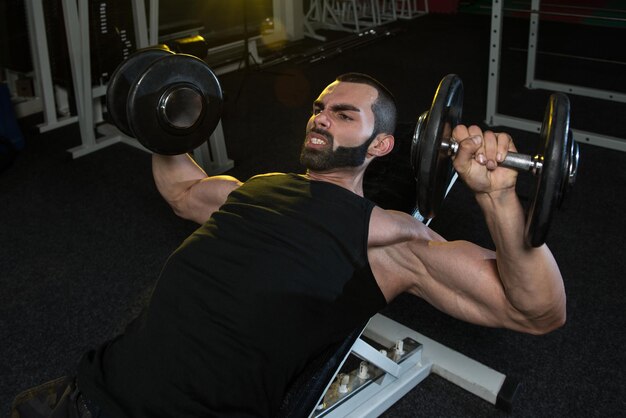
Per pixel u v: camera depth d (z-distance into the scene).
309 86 4.32
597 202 2.82
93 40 3.30
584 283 2.29
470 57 4.89
